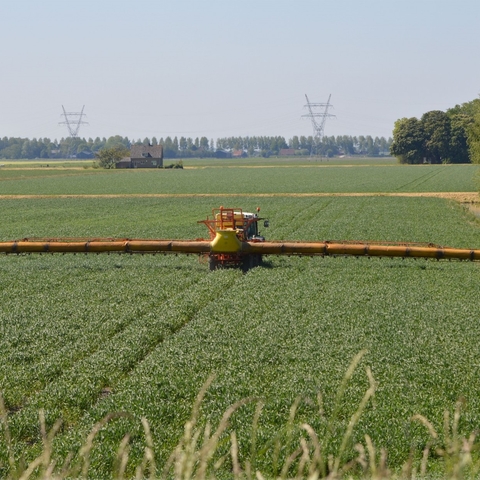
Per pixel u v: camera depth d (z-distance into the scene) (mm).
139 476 24156
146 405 47531
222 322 71688
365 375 53562
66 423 46531
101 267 109625
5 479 36812
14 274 103500
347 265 110375
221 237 102938
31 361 59875
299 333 67062
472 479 26047
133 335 66625
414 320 72938
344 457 38156
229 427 43531
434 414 45312
